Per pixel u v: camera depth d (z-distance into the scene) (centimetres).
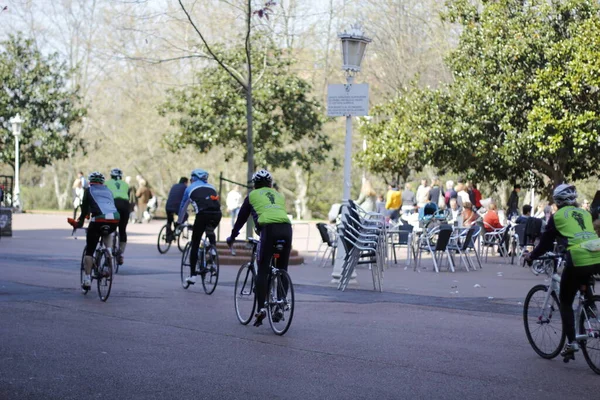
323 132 6669
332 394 980
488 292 2030
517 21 3694
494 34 3719
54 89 6344
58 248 3042
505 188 4959
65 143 6309
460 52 3912
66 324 1417
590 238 1142
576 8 3588
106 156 7188
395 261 2812
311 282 2191
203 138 4744
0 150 6234
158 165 6962
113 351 1202
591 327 1127
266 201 1402
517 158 3616
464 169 3931
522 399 977
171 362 1138
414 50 5697
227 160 5100
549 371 1134
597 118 3388
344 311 1661
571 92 3469
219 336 1345
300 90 4788
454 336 1394
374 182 6906
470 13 3916
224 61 4412
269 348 1255
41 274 2167
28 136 6219
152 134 6756
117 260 2247
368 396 975
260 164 4825
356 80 6031
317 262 2797
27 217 5403
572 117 3428
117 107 7294
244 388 1000
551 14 3669
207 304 1708
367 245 2038
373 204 2889
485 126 3753
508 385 1047
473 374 1105
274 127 4825
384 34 5781
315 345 1287
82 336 1311
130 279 2141
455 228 2659
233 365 1127
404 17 5759
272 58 4669
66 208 7550
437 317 1603
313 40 5650
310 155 5100
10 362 1112
